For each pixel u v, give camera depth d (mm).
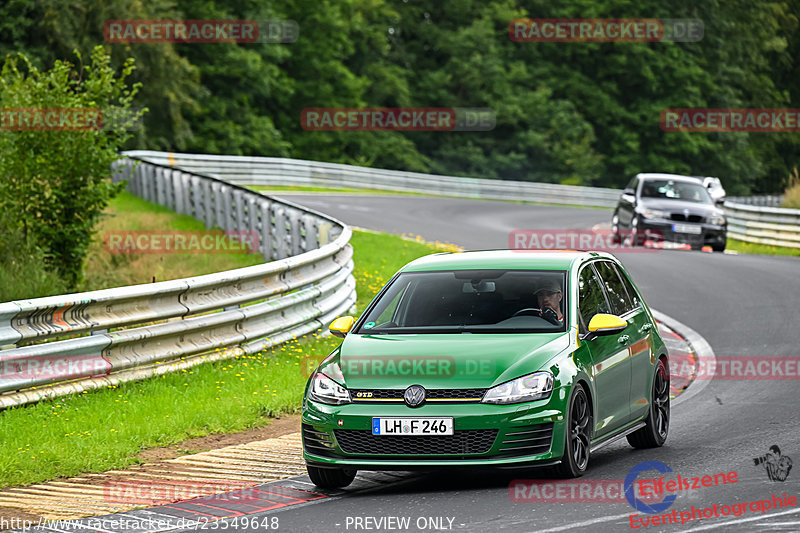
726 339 48688
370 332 26406
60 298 33312
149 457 28719
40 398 32156
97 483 26000
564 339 25234
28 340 32750
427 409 23453
